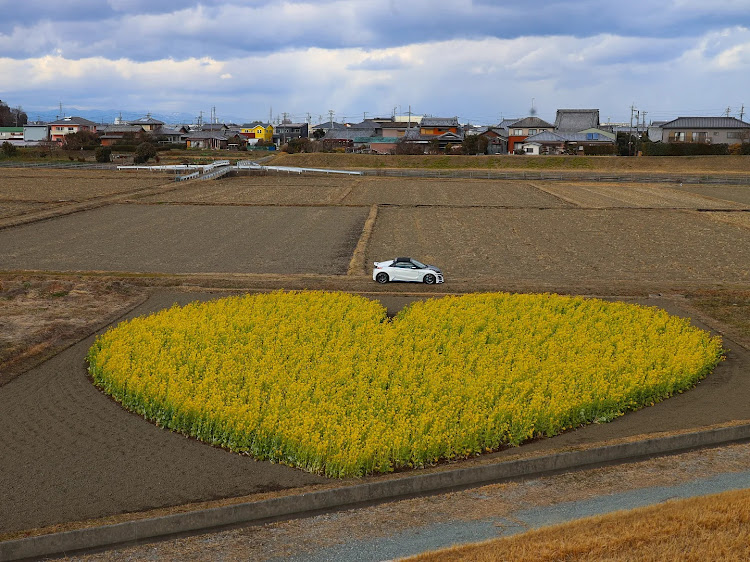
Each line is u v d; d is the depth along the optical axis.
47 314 26.09
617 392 18.17
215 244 42.19
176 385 17.56
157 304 28.19
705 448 16.23
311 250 40.75
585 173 101.38
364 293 30.28
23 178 82.56
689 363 20.14
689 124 122.75
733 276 35.12
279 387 18.09
